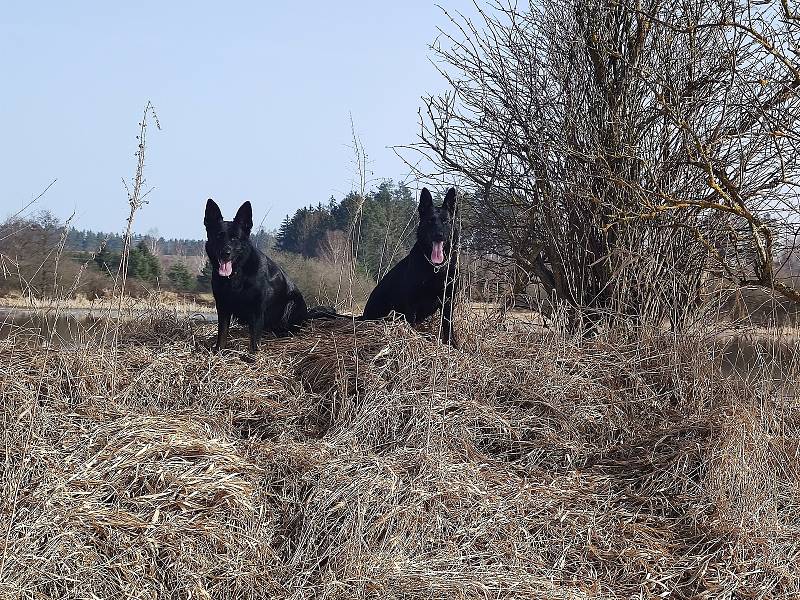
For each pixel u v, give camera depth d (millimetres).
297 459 4574
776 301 6754
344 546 3898
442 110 7633
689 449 5035
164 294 8125
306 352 6012
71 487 3900
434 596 3678
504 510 4438
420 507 4199
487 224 7922
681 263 7043
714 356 6191
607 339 6492
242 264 6293
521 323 7145
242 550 3902
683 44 6875
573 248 7418
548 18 7359
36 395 4719
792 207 6258
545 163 7262
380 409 5074
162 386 5301
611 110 7055
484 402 5504
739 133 6656
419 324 7355
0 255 6184
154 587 3604
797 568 4320
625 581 4176
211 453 4355
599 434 5465
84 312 6422
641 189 6117
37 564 3506
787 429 5684
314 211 23062
